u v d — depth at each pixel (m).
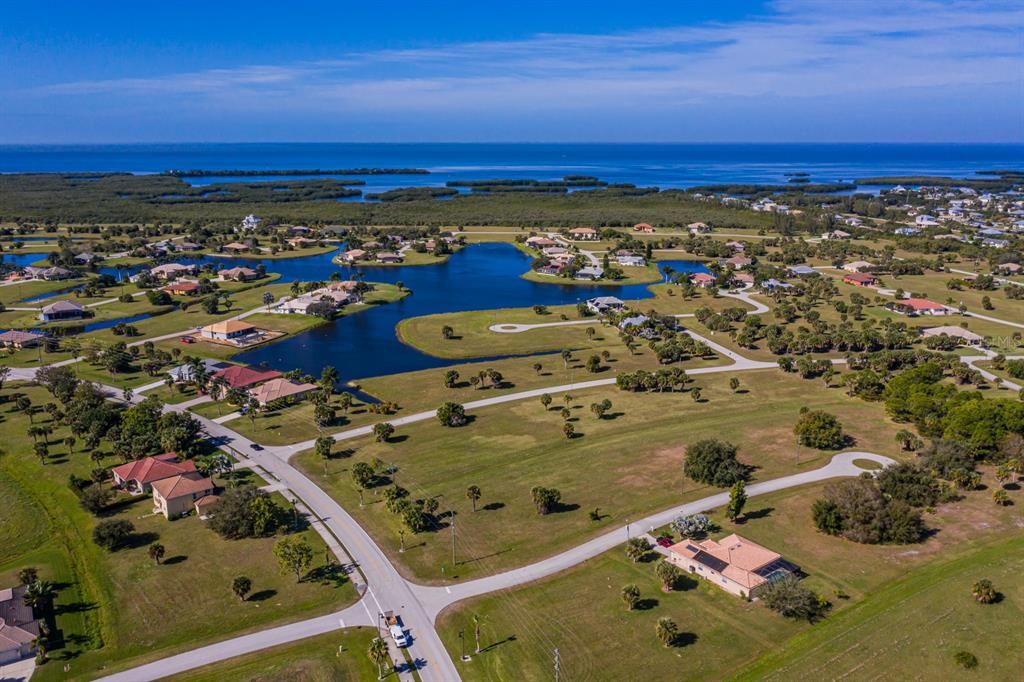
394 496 109.31
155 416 136.25
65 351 196.50
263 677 74.88
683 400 157.12
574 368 181.62
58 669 76.62
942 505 110.88
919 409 138.12
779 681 73.25
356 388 166.88
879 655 76.81
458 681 74.44
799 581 88.38
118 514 110.25
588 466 124.69
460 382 170.50
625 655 77.69
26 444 134.88
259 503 103.62
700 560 92.94
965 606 84.88
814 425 132.00
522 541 100.69
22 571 91.56
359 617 84.88
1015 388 163.50
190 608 86.62
